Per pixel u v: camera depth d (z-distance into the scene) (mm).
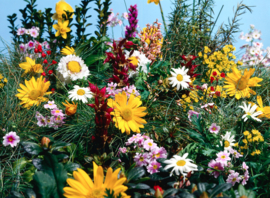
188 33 4312
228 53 3818
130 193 1584
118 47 2684
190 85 3027
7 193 1870
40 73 3170
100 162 1896
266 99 3211
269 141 2461
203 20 4508
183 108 2844
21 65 3129
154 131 2301
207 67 3885
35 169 1975
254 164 2033
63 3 3893
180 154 2088
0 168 2033
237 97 2742
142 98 2768
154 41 3586
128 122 2111
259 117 2469
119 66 2691
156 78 3096
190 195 1324
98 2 4016
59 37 3857
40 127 2588
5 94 2922
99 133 2039
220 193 1322
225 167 1946
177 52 4145
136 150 2070
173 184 1588
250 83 2756
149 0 3914
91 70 3684
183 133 2504
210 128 2293
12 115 2562
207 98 2947
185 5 4387
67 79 2926
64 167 1588
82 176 1345
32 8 4156
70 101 2863
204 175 2016
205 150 2113
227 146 2152
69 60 2924
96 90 1986
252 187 1936
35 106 2795
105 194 1306
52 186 1420
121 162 2051
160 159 1766
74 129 2535
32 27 4094
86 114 2656
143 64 3088
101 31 4113
